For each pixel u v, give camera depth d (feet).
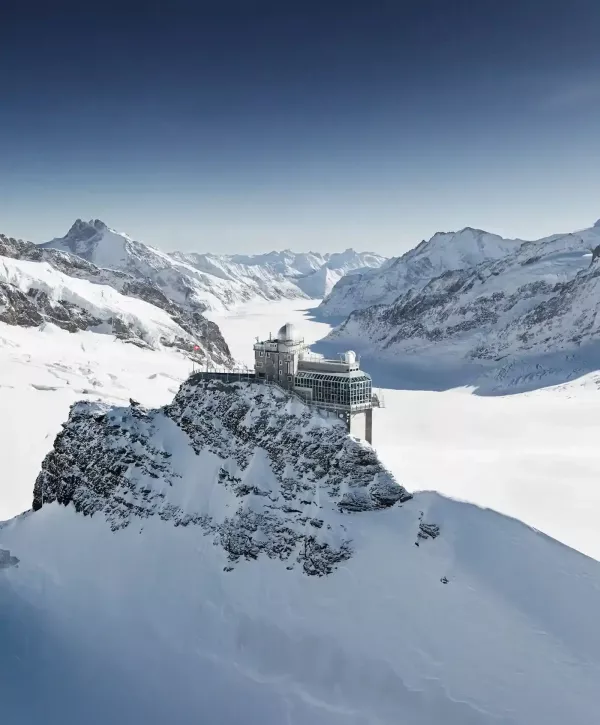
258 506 314.35
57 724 241.76
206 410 372.58
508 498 431.84
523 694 214.07
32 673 270.87
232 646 266.98
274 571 291.38
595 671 218.18
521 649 228.43
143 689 254.68
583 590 249.14
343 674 239.50
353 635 249.96
